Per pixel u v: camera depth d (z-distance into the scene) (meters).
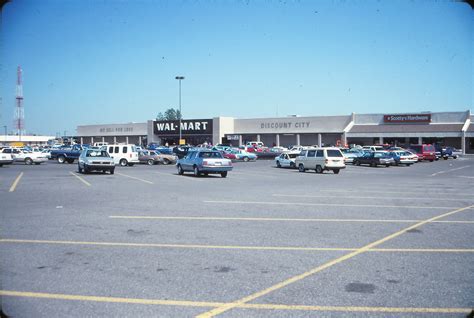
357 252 7.87
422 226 10.36
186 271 6.71
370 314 5.12
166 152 53.19
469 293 5.80
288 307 5.32
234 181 23.23
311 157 32.03
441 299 5.59
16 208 12.80
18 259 7.34
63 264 7.05
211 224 10.45
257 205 13.68
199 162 26.16
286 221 10.90
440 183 22.73
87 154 28.98
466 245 8.42
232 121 81.12
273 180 24.23
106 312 5.14
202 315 5.08
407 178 26.45
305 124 73.62
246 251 7.90
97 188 18.72
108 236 9.10
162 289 5.91
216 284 6.12
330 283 6.18
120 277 6.41
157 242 8.58
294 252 7.85
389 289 5.94
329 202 14.57
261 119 78.06
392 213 12.30
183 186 19.98
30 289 5.89
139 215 11.67
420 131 64.31
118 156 40.62
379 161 40.94
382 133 66.69
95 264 7.05
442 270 6.80
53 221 10.75
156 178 24.77
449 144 67.25
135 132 91.56
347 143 70.88
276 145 76.69
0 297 5.62
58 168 34.62
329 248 8.15
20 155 42.38
